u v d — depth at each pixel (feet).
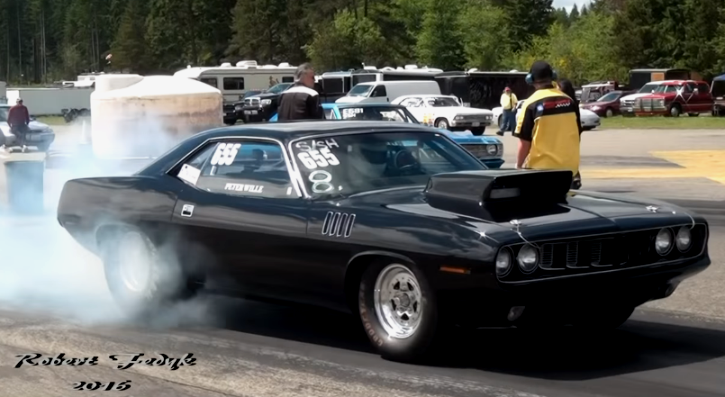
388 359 19.63
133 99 50.08
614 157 78.23
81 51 438.40
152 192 23.26
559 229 17.75
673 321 23.25
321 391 17.89
